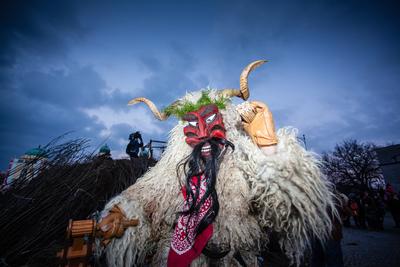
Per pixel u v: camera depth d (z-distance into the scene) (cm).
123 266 146
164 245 157
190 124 161
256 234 147
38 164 301
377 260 529
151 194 164
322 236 140
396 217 1002
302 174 132
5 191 259
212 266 149
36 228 235
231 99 189
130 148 667
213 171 146
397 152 2803
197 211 143
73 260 127
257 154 150
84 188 284
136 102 201
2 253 213
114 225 138
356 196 1097
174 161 171
